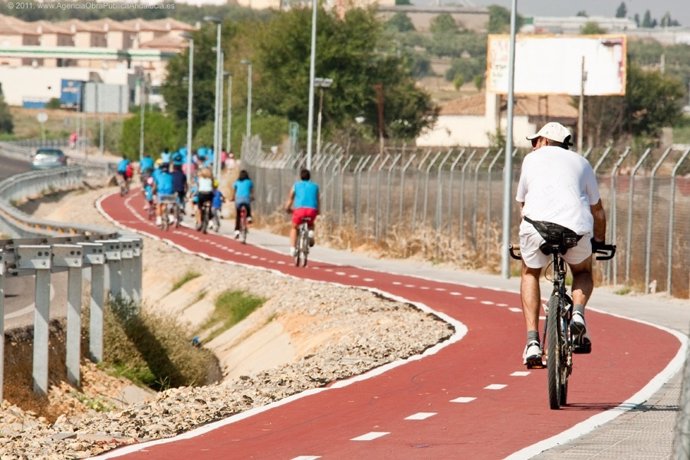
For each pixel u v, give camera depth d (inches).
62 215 5172.2
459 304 2050.9
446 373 1269.7
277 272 2768.2
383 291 2313.0
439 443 889.5
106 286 1924.2
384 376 1259.2
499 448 861.8
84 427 1063.0
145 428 1000.2
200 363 1953.7
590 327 1695.4
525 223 963.3
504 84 7760.8
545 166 969.5
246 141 5979.3
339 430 961.5
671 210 2257.6
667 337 1569.9
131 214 5172.2
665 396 1091.9
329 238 3855.8
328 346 1702.8
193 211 5083.7
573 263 978.1
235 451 888.9
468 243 3093.0
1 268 1395.2
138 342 1828.2
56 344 1679.4
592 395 1099.3
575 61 7588.6
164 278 2945.4
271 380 1251.8
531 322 980.6
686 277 2269.9
